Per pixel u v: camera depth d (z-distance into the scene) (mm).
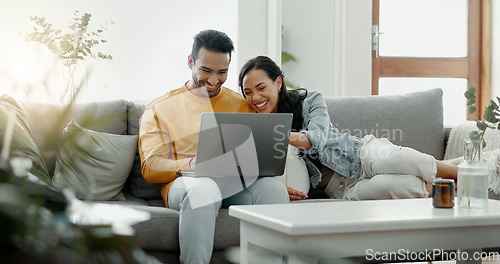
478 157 1628
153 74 3555
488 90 4258
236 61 3643
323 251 567
